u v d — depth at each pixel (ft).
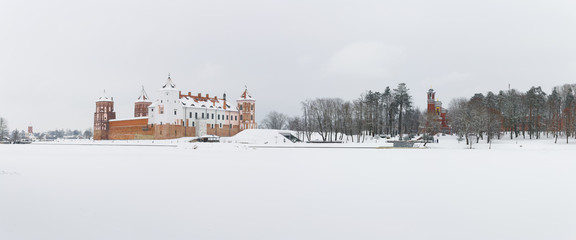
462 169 120.37
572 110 389.19
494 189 79.56
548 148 279.90
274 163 142.61
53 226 50.14
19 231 47.83
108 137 542.16
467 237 46.70
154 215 56.34
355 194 73.56
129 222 52.42
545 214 57.67
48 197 69.67
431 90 531.91
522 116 406.82
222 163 143.13
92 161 155.33
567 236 47.01
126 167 127.24
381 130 481.87
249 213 57.93
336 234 47.85
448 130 530.27
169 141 423.23
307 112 445.37
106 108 555.28
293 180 93.25
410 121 534.37
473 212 58.90
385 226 51.26
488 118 344.49
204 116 515.50
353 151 232.53
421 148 287.89
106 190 77.77
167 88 472.44
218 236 46.68
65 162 150.10
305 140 433.07
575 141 346.33
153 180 93.09
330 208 61.52
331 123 385.70
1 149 277.85
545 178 97.55
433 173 108.37
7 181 90.99
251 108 558.56
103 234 47.01
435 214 57.72
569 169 120.26
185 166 130.52
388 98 475.72
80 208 60.59
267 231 48.85
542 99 427.33
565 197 70.59
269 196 71.36
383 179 95.14
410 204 64.59
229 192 75.66
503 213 58.39
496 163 143.33
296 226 51.16
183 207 61.67
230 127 549.13
